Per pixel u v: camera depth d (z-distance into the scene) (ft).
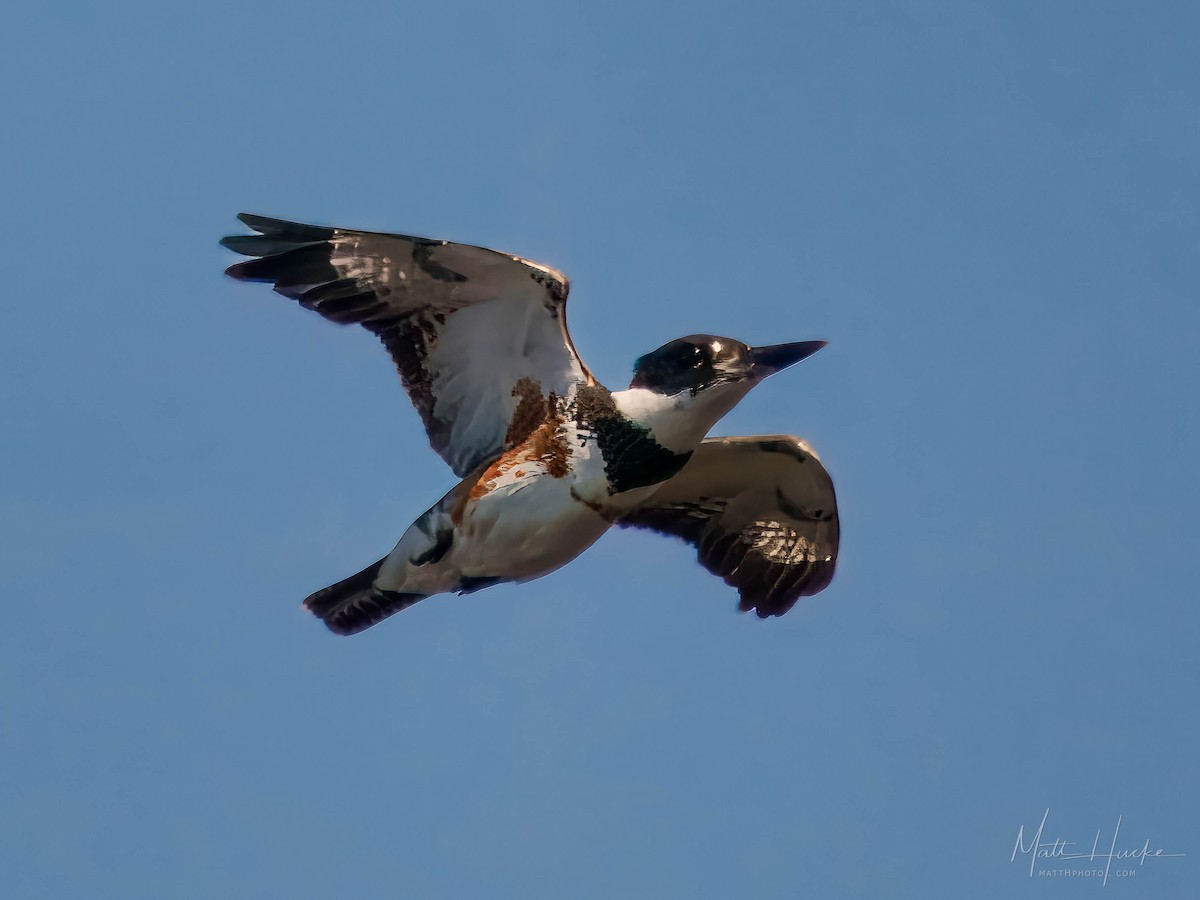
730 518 52.24
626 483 45.83
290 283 45.70
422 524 46.24
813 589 52.11
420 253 44.42
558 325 45.19
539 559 46.32
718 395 45.47
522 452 45.91
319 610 47.98
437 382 46.73
